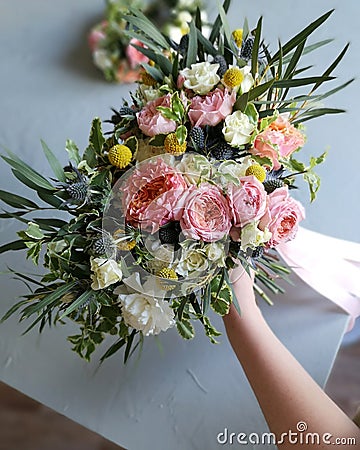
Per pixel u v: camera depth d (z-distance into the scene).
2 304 0.97
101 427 0.90
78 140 1.06
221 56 0.79
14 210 1.00
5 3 1.18
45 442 1.44
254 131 0.72
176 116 0.71
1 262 0.98
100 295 0.75
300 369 0.79
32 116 1.08
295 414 0.75
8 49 1.14
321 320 0.94
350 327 1.00
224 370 0.91
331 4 1.11
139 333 0.86
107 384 0.92
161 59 0.80
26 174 0.74
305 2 1.12
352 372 1.27
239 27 1.12
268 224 0.71
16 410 1.47
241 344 0.80
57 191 0.73
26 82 1.11
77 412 0.91
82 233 0.73
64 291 0.73
